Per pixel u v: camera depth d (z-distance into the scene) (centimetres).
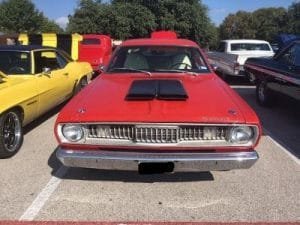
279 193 480
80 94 512
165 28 3978
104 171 533
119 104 463
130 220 417
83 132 445
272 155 616
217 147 441
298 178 526
